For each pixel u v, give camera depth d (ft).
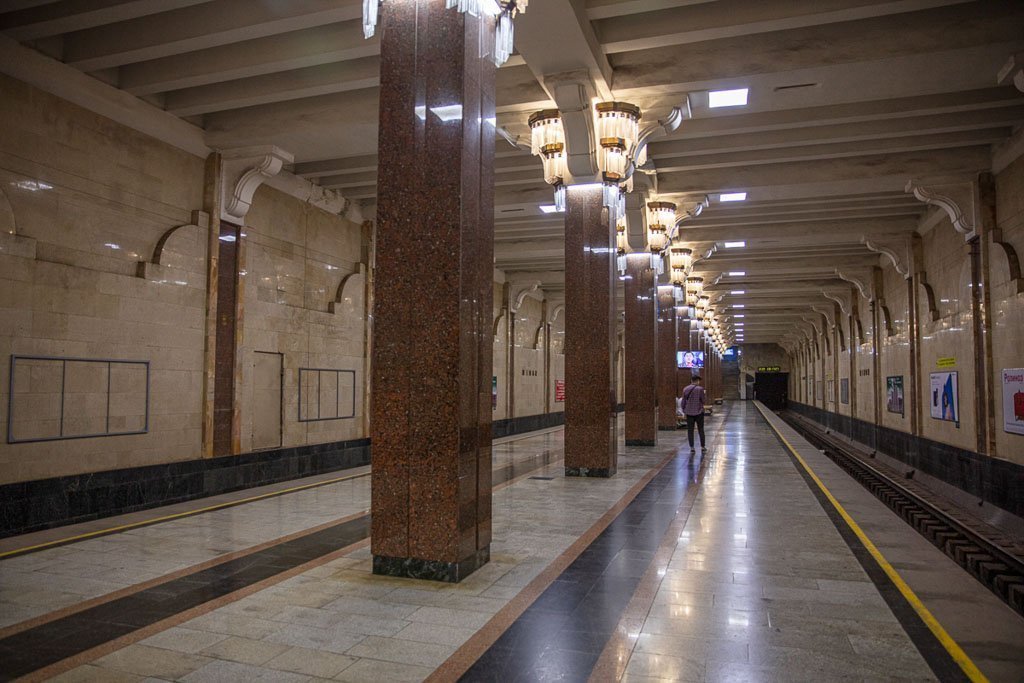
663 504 27.25
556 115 30.78
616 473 36.73
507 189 45.16
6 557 19.84
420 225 17.44
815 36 26.45
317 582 16.85
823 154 36.83
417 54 17.88
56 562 19.16
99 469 27.17
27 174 24.97
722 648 12.65
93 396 27.04
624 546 20.34
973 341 39.34
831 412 102.42
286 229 39.47
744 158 37.70
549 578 17.08
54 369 25.49
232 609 14.90
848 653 12.42
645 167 38.55
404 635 13.32
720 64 27.81
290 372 39.32
